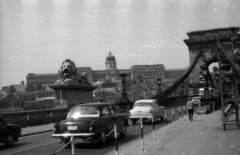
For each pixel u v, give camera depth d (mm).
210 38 76938
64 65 26172
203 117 23438
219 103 36531
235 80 15828
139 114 20844
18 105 82438
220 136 12492
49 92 140750
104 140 12383
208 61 33344
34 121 21750
